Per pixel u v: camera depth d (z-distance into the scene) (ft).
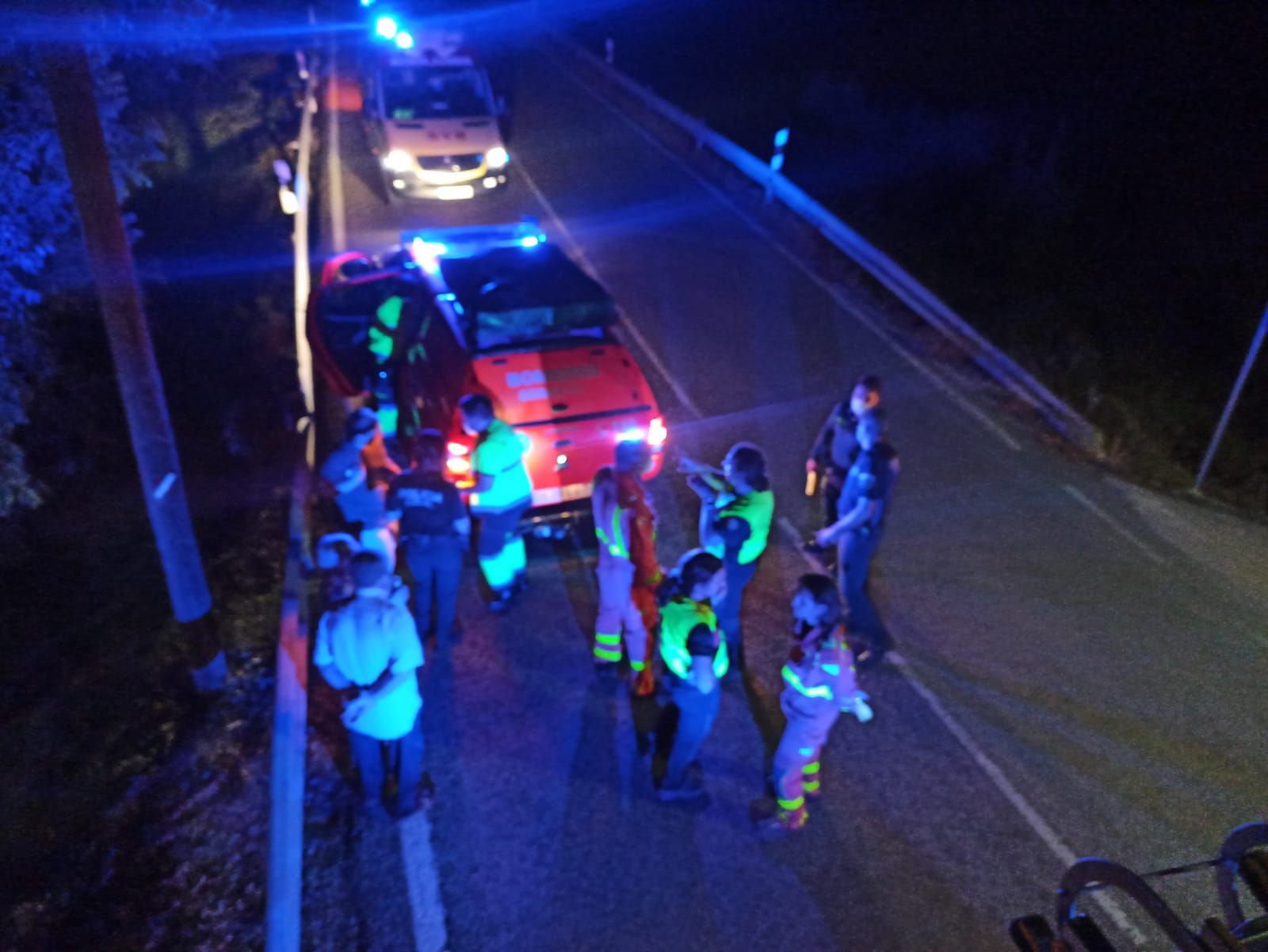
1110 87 62.44
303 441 25.82
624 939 14.19
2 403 18.39
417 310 23.47
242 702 17.74
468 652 19.65
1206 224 50.67
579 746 17.48
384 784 16.49
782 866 15.47
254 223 41.88
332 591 13.61
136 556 22.13
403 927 14.17
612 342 21.50
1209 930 9.21
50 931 13.56
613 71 71.05
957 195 54.95
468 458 19.95
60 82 12.16
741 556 17.28
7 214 17.87
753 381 31.81
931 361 34.47
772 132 66.44
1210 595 23.03
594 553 23.00
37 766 16.47
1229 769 17.87
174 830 15.14
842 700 14.25
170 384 28.84
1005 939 14.48
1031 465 28.50
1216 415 34.94
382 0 77.30
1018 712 19.04
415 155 41.52
